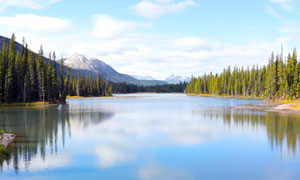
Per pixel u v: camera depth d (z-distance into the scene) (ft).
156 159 79.10
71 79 606.55
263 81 479.41
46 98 334.24
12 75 290.97
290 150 89.10
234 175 66.28
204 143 99.86
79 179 63.00
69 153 85.15
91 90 645.92
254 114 195.42
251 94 533.96
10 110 232.12
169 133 119.85
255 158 80.33
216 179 63.52
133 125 144.25
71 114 202.18
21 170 68.95
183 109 250.37
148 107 280.31
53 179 62.80
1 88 274.77
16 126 139.95
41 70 325.21
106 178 63.62
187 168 71.41
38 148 91.50
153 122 156.87
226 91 609.83
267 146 94.84
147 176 65.16
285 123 147.84
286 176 65.62
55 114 201.67
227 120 163.94
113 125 144.46
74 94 607.37
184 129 130.72
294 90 312.71
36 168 70.54
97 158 79.71
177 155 83.51
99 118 176.55
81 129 130.62
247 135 114.52
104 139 106.73
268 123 148.46
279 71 336.29
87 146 94.48
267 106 271.49
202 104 324.60
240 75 579.07
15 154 83.61
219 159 79.20
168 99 495.00
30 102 306.14
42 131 125.08
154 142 101.19
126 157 81.15
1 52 305.12
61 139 106.73
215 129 130.52
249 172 68.44
